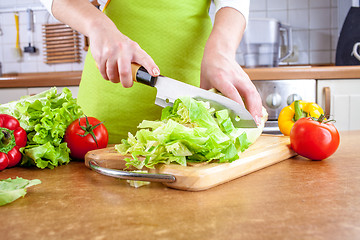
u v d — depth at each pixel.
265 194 0.52
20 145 0.71
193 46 1.00
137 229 0.40
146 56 0.67
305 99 1.75
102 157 0.68
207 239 0.37
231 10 0.87
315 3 2.45
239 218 0.43
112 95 1.00
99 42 0.67
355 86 1.74
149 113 1.02
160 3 0.96
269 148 0.71
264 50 2.03
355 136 0.98
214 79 0.74
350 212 0.44
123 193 0.54
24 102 0.74
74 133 0.75
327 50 2.47
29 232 0.40
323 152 0.70
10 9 2.53
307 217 0.43
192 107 0.62
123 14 0.97
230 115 0.68
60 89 1.85
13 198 0.49
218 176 0.56
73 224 0.42
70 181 0.61
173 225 0.41
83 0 0.75
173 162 0.60
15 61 2.59
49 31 2.52
